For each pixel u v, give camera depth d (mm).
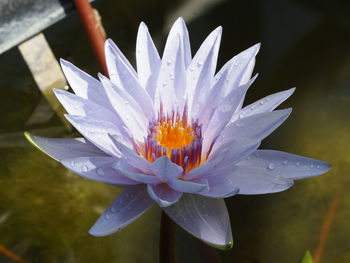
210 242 618
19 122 832
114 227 619
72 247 754
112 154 640
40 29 789
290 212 765
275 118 635
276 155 646
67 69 658
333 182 779
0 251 749
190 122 670
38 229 765
